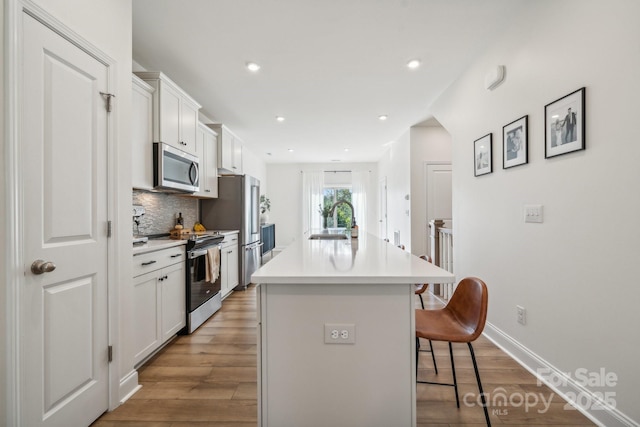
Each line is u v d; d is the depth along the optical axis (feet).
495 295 8.21
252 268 15.66
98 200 5.25
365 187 27.78
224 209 14.47
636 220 4.46
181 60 9.25
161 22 7.41
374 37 8.14
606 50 4.88
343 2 6.78
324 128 16.71
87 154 5.01
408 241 16.88
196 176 10.69
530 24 6.72
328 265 4.64
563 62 5.80
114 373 5.58
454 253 10.79
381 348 4.10
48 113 4.33
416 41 8.35
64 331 4.59
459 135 10.38
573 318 5.63
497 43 8.00
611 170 4.83
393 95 12.03
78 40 4.80
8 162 3.82
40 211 4.21
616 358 4.80
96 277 5.22
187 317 9.19
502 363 7.16
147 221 10.07
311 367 4.13
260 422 4.14
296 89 11.43
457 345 8.16
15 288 3.88
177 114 9.64
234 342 8.61
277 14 7.16
